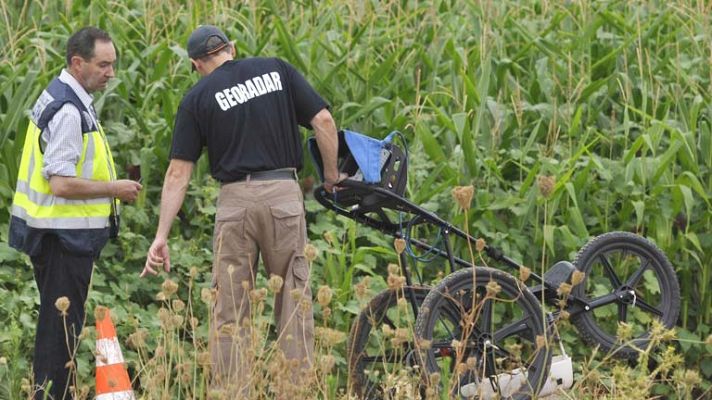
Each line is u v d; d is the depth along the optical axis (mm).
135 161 25375
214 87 18922
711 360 24562
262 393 16438
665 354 17781
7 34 29391
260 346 18125
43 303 18766
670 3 33469
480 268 19109
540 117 28594
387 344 21594
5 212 23828
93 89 18703
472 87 27484
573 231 25797
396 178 19594
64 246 18453
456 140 27125
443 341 19156
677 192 25469
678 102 28016
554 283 20828
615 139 28078
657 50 31594
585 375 18875
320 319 23000
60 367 18812
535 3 36125
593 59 32281
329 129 19094
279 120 18953
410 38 32250
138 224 23984
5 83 25078
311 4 33656
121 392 18438
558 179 25469
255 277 19312
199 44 19203
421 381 17422
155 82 26766
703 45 31719
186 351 21688
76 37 18391
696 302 25672
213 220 24891
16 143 24172
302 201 19312
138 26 31359
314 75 27500
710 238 25250
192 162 19156
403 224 20750
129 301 22594
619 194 26219
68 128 18125
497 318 23797
